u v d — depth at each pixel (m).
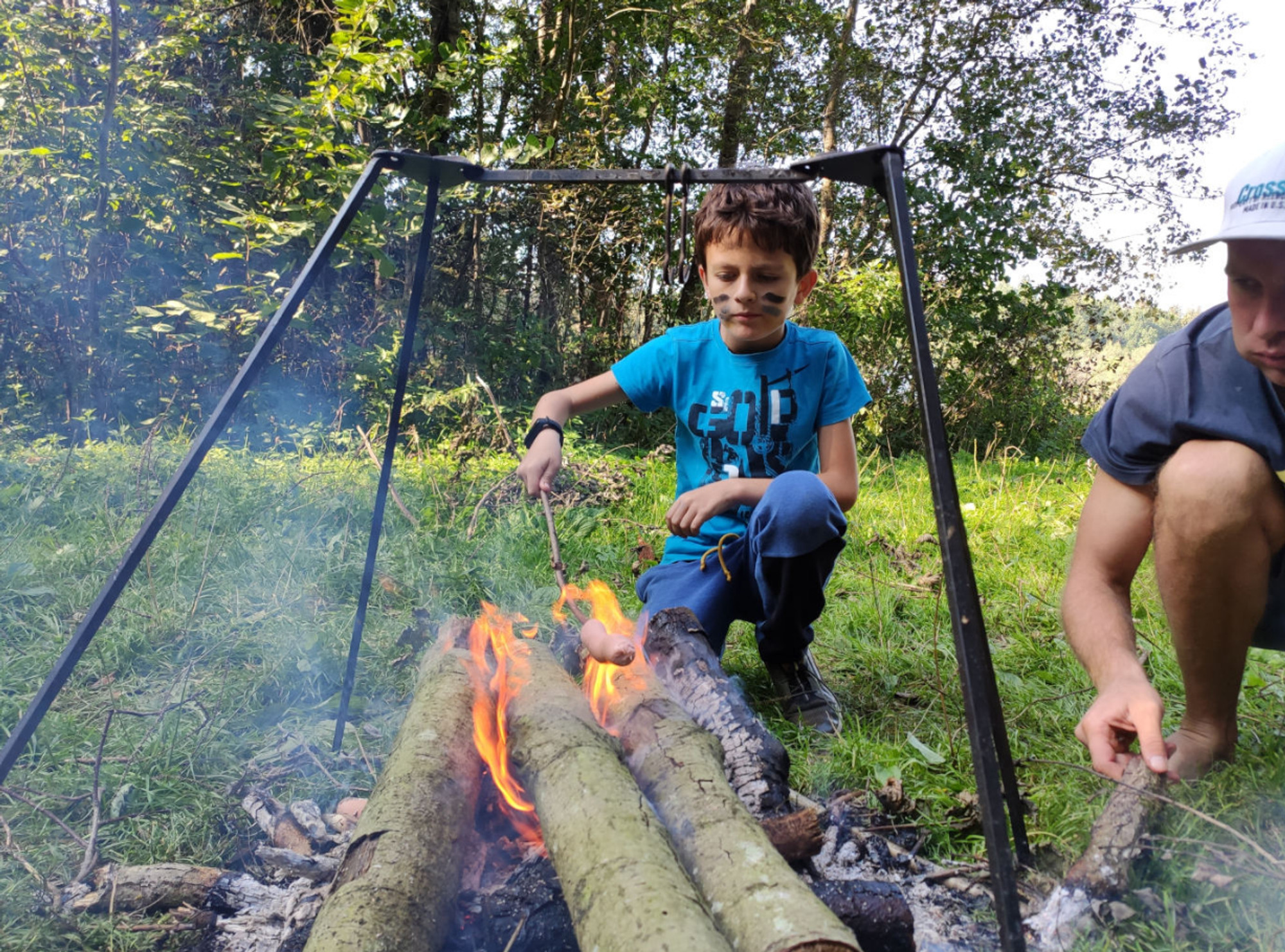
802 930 1.11
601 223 8.66
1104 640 1.81
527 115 8.77
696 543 2.64
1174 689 2.55
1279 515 1.79
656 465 6.00
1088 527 1.97
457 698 1.80
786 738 2.37
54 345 6.99
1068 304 12.64
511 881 1.49
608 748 1.57
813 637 2.93
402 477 5.19
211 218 7.14
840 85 11.59
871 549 4.14
